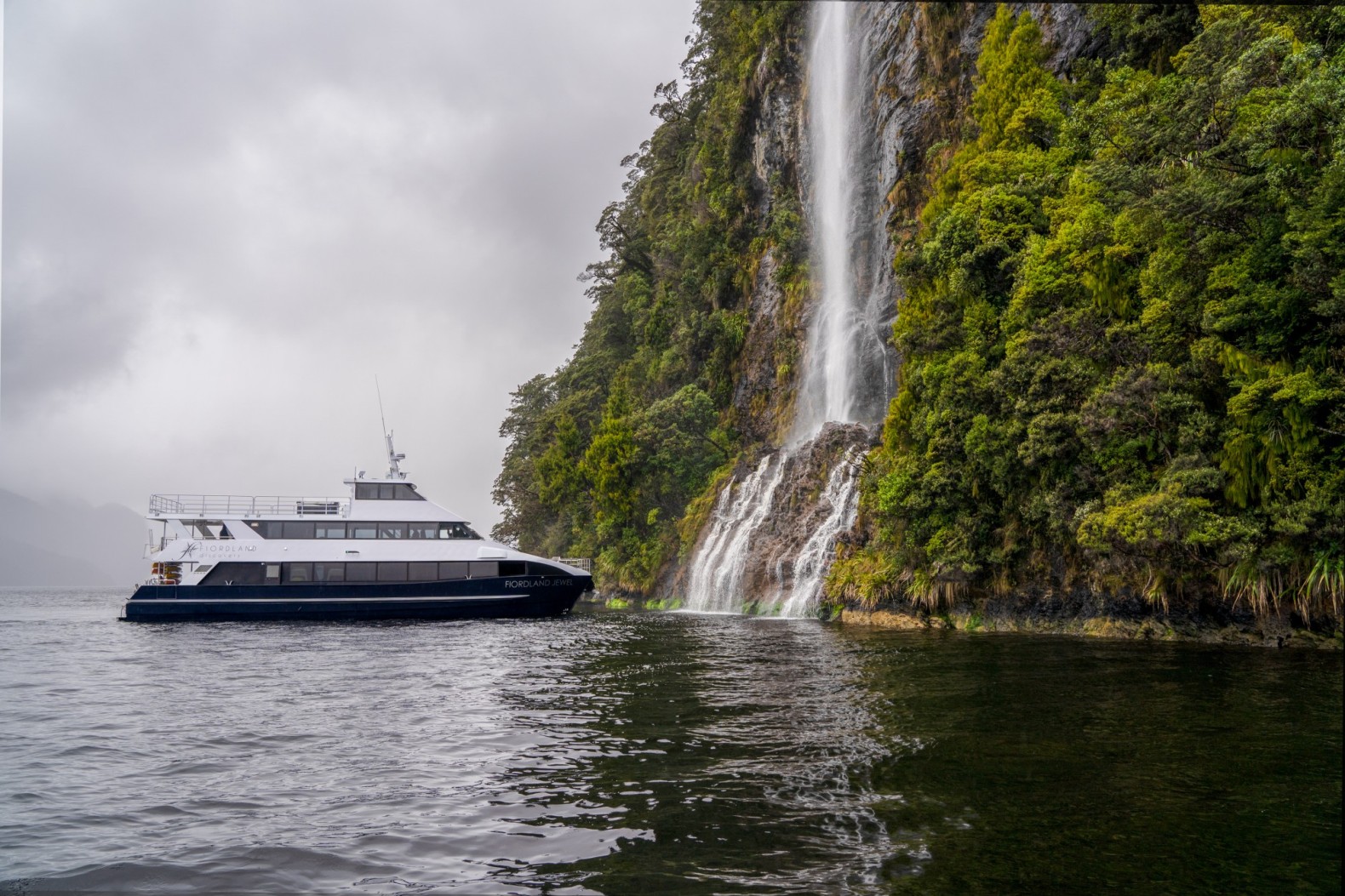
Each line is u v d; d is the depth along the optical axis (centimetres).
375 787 1026
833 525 4319
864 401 5516
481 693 1761
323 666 2297
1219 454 2217
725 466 6175
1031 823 814
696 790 962
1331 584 2005
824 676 1850
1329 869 684
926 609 3281
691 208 7931
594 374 9419
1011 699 1470
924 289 3722
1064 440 2616
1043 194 3344
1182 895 639
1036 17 4334
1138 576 2533
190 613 4022
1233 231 2219
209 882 733
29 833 876
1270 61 2177
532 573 4228
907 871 702
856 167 6075
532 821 873
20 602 11556
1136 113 2572
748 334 6694
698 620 4069
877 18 5956
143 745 1315
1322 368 2047
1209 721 1246
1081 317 2653
